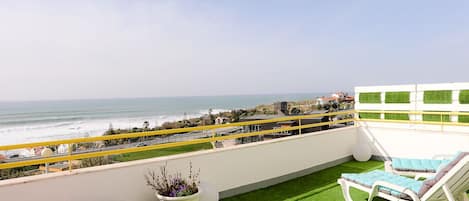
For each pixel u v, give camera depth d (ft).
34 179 9.71
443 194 10.37
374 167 20.94
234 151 15.47
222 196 14.93
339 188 16.16
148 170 12.42
